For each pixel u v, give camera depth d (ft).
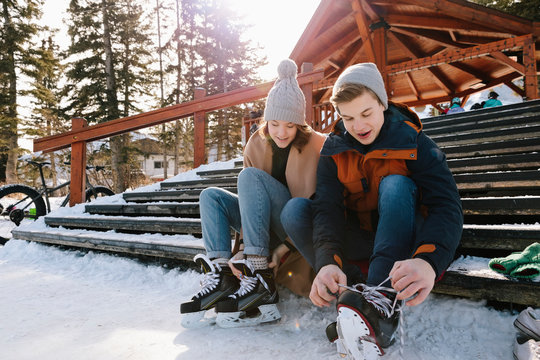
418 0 23.36
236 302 4.12
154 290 6.10
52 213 11.87
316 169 4.84
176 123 69.51
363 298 2.99
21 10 56.49
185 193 11.05
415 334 3.68
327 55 30.30
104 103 60.95
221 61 80.59
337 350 3.18
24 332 4.35
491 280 3.84
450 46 28.99
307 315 4.35
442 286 4.18
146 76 67.15
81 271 7.60
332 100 3.79
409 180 3.69
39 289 6.28
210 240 4.59
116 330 4.32
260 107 68.23
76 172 13.67
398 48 32.68
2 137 56.08
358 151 3.94
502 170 7.63
